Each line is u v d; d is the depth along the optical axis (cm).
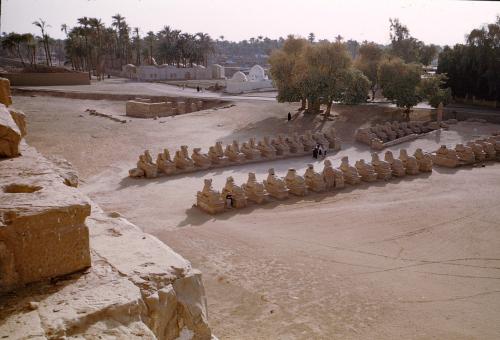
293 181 2444
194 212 2105
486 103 5559
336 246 1655
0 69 8806
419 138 4006
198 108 5719
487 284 1373
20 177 762
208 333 633
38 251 564
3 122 915
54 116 4853
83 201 601
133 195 2375
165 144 3650
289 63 4772
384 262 1517
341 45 4566
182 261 647
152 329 553
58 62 14538
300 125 4478
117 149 3416
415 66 4666
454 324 1132
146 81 9469
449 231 1839
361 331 1095
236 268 1440
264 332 1082
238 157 3144
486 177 2814
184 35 10962
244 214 2084
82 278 579
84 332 487
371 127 4103
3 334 461
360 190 2536
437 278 1409
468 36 5497
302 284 1334
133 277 586
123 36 11644
